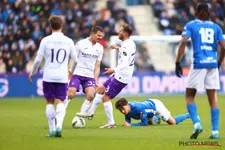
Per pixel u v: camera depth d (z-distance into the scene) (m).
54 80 24.61
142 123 30.98
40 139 24.39
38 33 66.56
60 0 69.81
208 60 23.62
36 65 24.77
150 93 63.03
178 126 30.58
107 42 66.38
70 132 27.77
